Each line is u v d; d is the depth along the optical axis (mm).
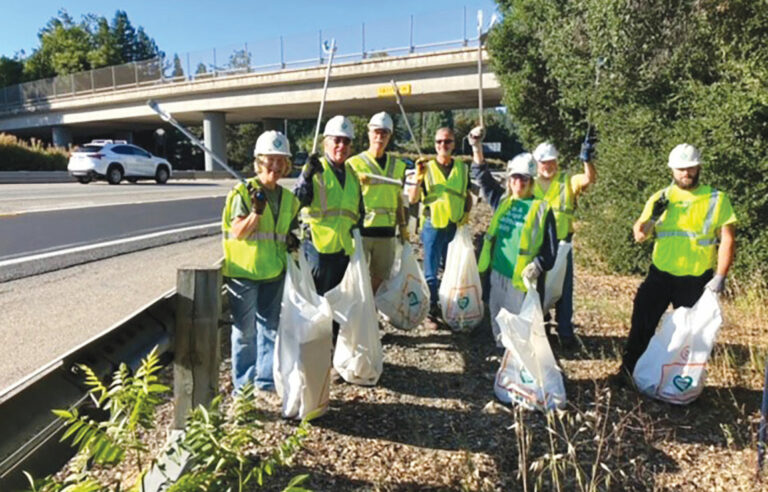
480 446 3408
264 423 3535
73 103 45344
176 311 2854
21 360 4453
